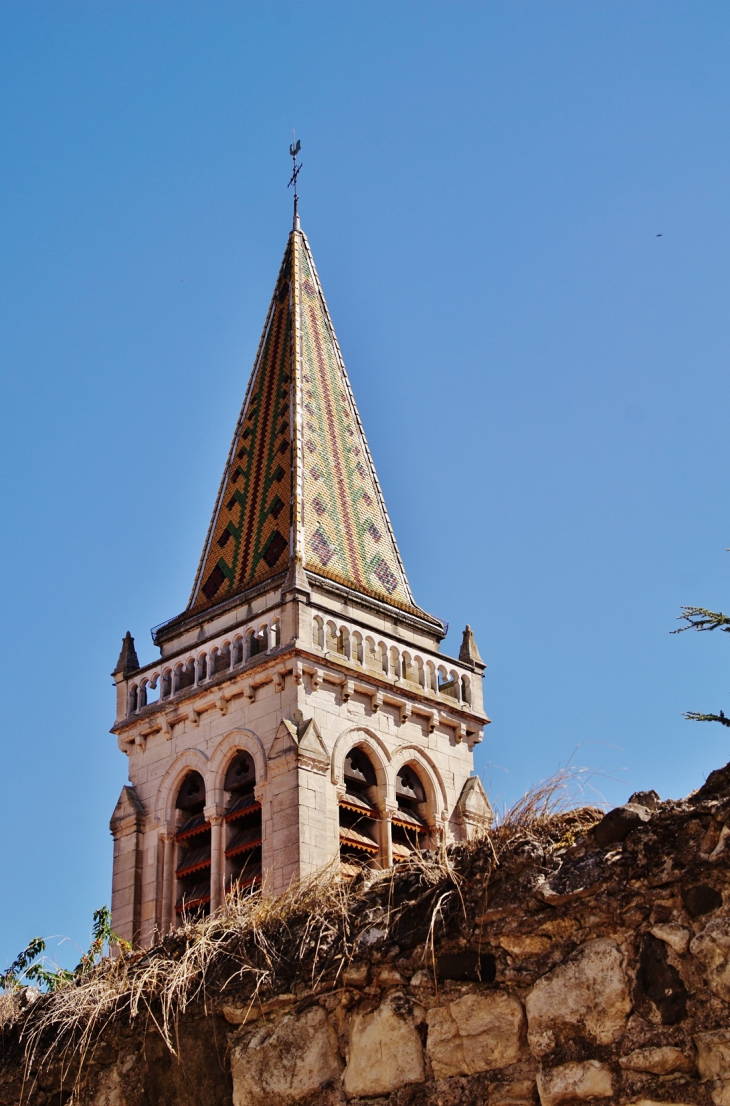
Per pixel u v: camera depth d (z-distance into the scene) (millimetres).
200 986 15086
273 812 48750
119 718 55656
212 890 49656
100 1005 15789
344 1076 13586
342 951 14047
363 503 61406
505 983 12727
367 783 51719
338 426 63656
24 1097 16312
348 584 56938
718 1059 11305
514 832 13336
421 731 54438
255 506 59906
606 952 12133
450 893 13438
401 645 55250
